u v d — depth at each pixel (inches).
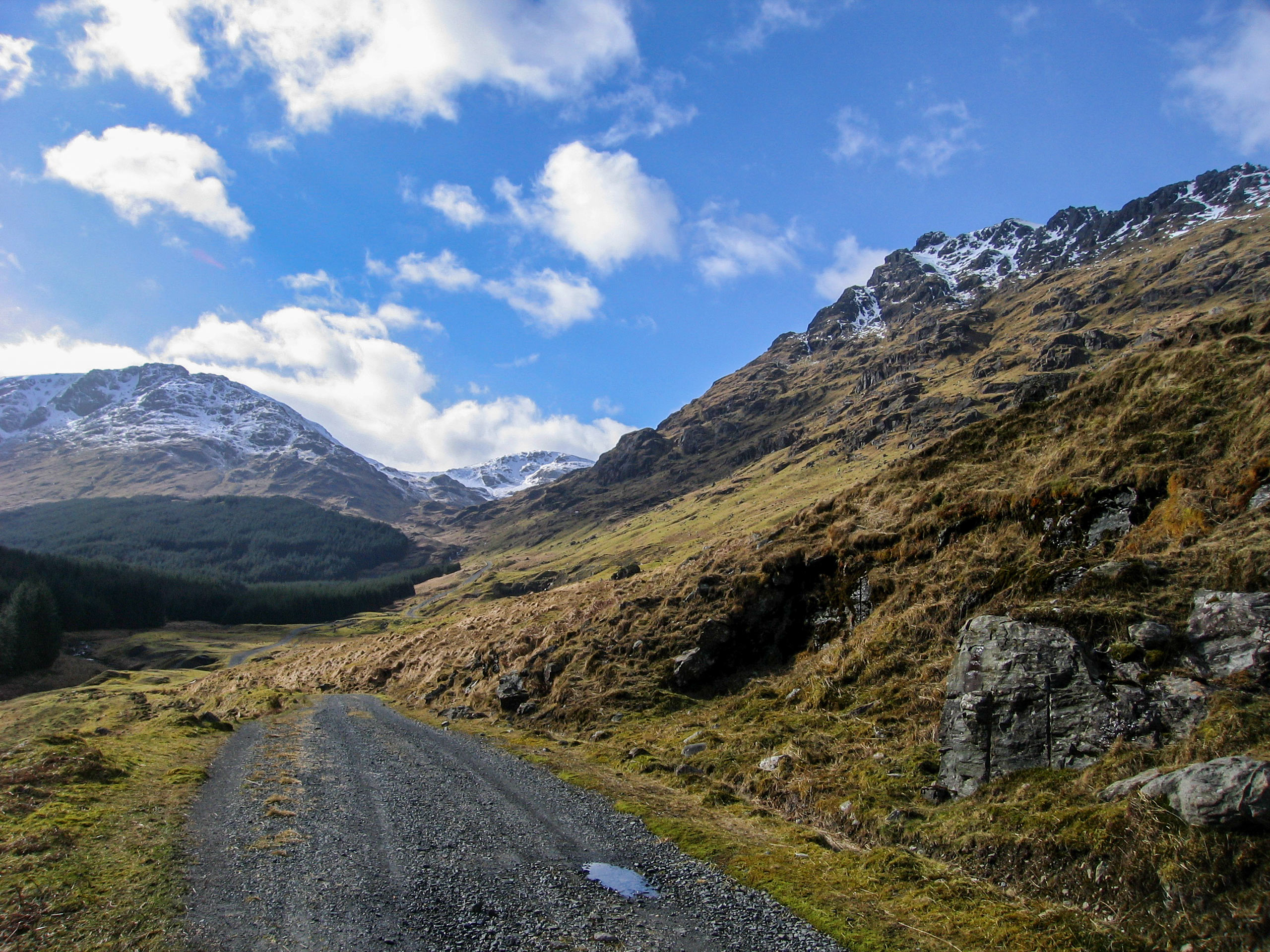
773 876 589.0
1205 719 571.5
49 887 506.3
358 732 1346.0
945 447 1409.9
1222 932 414.6
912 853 622.8
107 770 849.5
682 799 847.7
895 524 1254.9
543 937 476.4
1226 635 632.4
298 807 780.6
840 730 910.4
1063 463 1080.2
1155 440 978.7
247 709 1712.6
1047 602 813.2
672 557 6200.8
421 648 2487.7
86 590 7091.5
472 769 1017.5
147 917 471.5
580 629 1631.4
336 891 544.4
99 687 3735.2
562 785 916.6
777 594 1321.4
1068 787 601.9
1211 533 778.8
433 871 598.5
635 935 484.1
